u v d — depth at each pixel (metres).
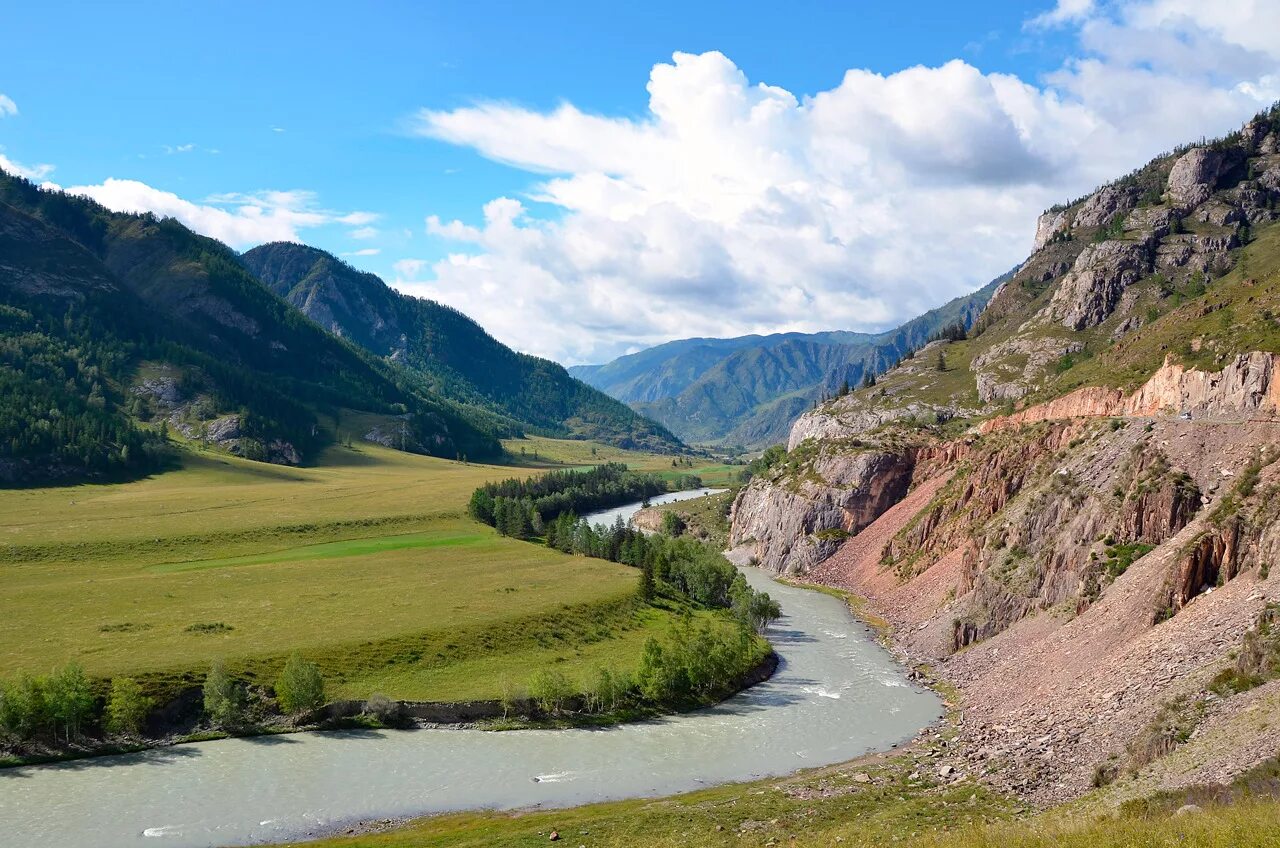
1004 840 46.06
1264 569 90.88
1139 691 83.25
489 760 96.75
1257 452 117.81
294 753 97.81
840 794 80.31
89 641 122.00
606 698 113.44
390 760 96.25
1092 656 101.00
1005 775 79.50
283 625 134.00
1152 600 100.50
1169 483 121.25
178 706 104.75
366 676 117.38
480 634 134.50
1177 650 86.75
